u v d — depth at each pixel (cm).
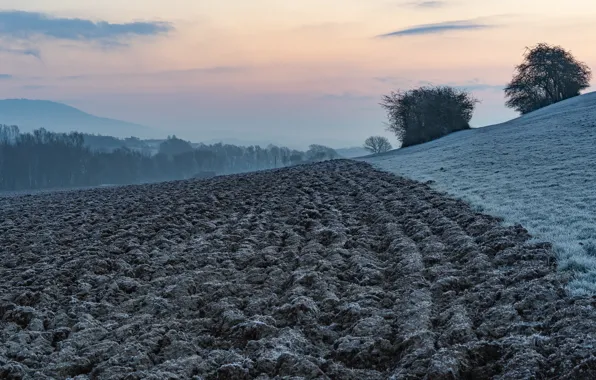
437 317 973
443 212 1850
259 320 997
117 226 2036
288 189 2844
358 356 849
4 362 863
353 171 3625
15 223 2345
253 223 1905
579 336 786
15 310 1112
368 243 1566
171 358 880
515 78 8438
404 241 1488
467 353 800
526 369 725
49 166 12388
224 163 19088
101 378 805
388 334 921
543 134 3994
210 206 2402
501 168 2758
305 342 909
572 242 1271
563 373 705
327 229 1705
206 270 1340
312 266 1356
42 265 1482
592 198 1717
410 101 7988
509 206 1791
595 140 3133
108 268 1439
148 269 1387
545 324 871
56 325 1055
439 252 1384
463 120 7769
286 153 18412
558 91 8206
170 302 1138
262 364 816
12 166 11788
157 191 3416
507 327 880
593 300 910
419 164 3631
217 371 805
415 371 769
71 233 1939
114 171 14450
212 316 1073
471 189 2252
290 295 1138
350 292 1153
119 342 957
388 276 1280
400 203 2100
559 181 2105
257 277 1287
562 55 8150
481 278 1141
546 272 1102
